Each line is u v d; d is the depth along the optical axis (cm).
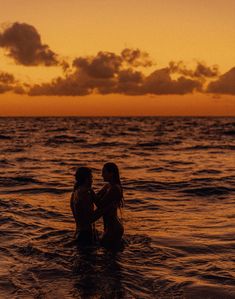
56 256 597
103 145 3569
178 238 691
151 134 6088
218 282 502
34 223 794
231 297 457
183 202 1049
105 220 666
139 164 2002
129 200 1066
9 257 592
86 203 657
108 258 589
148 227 769
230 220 831
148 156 2488
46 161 2122
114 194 657
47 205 975
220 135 5625
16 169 1750
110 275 525
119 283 498
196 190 1233
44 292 471
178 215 884
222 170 1756
